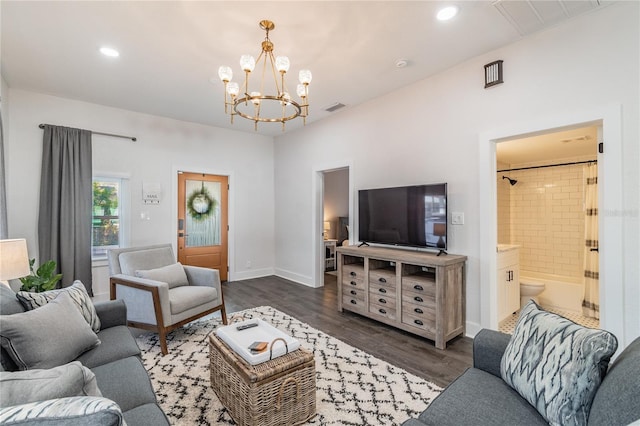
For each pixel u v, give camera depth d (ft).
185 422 5.74
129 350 5.92
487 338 5.13
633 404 2.72
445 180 10.44
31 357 4.69
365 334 9.97
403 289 10.01
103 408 2.14
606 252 7.20
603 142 7.27
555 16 7.55
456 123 10.12
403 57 9.49
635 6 6.89
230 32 8.08
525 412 3.89
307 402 5.80
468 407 4.00
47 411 2.12
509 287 11.62
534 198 15.90
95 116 13.48
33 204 12.05
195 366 7.87
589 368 3.46
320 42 8.59
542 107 8.23
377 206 12.07
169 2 6.91
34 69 10.20
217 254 17.43
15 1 6.84
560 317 4.33
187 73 10.50
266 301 13.67
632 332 6.87
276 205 19.31
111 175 13.84
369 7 7.10
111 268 10.44
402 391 6.73
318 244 16.44
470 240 9.80
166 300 8.75
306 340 9.44
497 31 8.16
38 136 12.17
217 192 17.47
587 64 7.51
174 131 15.74
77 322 5.65
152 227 15.02
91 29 7.97
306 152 16.88
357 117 13.78
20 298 5.74
